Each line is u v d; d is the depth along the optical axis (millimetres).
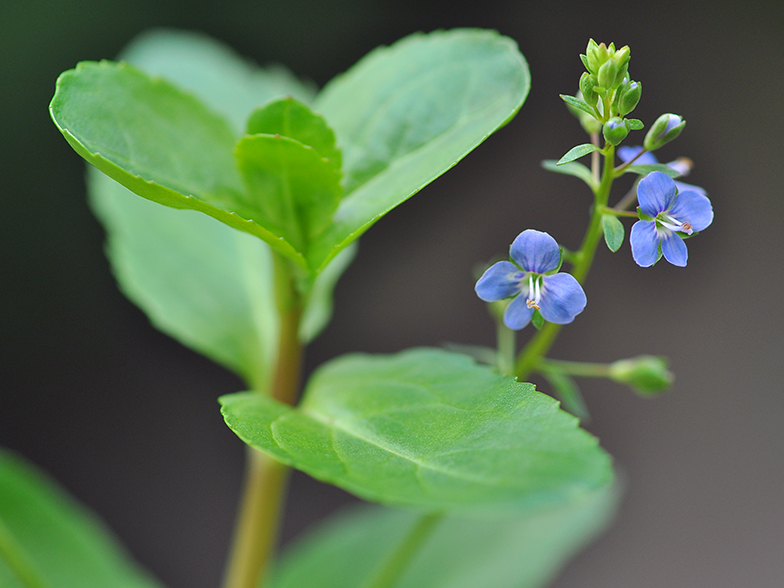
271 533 172
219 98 196
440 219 271
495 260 176
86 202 277
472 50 163
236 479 281
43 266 273
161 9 279
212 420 279
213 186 161
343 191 162
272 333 177
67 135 147
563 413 143
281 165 157
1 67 269
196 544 274
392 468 143
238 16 281
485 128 159
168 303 177
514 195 266
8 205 271
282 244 154
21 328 271
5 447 266
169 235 181
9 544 164
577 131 264
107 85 159
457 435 145
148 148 160
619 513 282
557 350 275
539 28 278
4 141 270
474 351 168
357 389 153
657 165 151
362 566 195
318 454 145
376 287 274
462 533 198
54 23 273
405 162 162
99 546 189
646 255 150
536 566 194
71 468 271
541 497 136
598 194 152
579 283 151
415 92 164
